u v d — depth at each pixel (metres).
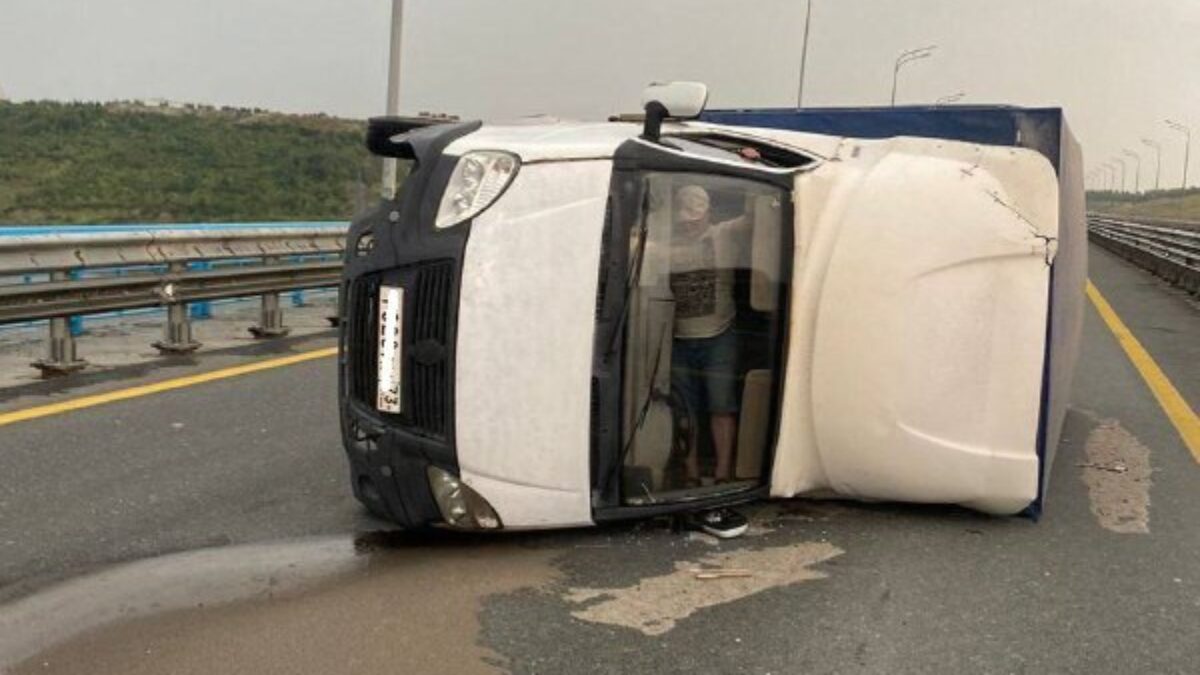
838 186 4.57
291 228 10.96
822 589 4.04
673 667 3.40
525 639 3.58
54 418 6.47
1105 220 49.81
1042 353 4.57
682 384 4.36
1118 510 5.09
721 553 4.39
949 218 4.48
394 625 3.68
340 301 4.46
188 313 9.20
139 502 5.04
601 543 4.48
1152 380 8.72
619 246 4.11
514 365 4.01
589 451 4.15
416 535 4.64
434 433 4.07
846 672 3.39
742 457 4.57
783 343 4.53
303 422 6.63
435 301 4.04
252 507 5.00
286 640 3.55
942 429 4.55
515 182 4.02
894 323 4.45
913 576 4.19
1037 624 3.78
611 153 4.13
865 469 4.64
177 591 3.99
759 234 4.45
